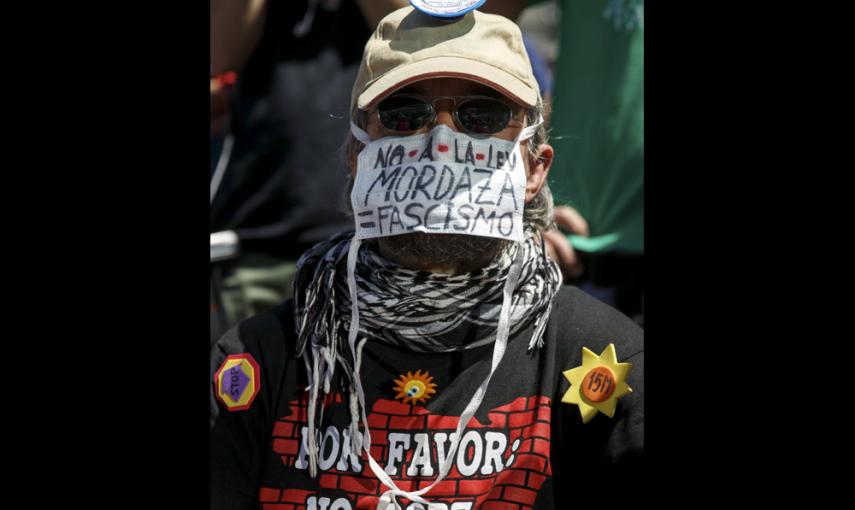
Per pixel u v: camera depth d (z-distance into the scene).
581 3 3.06
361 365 1.86
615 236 3.00
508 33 1.89
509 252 1.88
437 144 1.82
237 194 2.98
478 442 1.79
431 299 1.83
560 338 1.88
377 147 1.86
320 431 1.83
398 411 1.82
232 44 2.94
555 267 1.94
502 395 1.82
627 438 1.80
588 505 1.82
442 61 1.82
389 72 1.86
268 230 2.96
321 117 2.92
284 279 2.98
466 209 1.81
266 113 2.95
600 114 3.02
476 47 1.86
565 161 3.06
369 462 1.76
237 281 2.96
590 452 1.82
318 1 2.94
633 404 1.81
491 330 1.85
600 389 1.81
